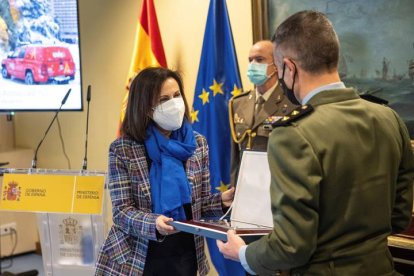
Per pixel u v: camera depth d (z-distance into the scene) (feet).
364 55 7.31
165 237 5.41
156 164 5.49
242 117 7.68
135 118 5.47
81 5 11.32
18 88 10.66
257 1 8.23
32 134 12.81
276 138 3.46
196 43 9.48
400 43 6.98
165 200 5.31
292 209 3.27
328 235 3.45
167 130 5.67
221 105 8.51
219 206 5.57
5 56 10.61
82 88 10.65
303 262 3.31
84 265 7.73
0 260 12.14
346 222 3.43
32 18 10.35
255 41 8.34
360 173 3.43
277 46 3.76
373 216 3.52
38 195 7.03
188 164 5.62
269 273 3.60
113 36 10.89
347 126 3.45
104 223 7.52
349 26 7.40
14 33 10.50
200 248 5.66
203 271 5.70
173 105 5.43
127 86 9.41
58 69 10.37
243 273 8.47
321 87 3.59
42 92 10.52
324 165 3.32
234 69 8.43
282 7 8.04
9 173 7.14
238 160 7.70
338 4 7.46
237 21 8.87
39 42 10.39
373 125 3.57
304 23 3.60
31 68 10.50
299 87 3.69
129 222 5.12
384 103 4.15
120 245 5.39
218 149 8.48
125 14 10.62
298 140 3.33
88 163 11.76
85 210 6.90
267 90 7.37
